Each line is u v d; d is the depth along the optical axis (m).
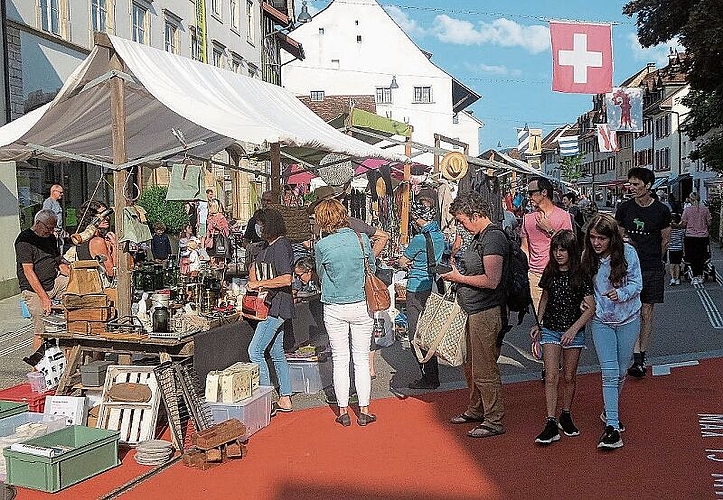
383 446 6.24
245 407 6.50
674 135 65.00
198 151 11.75
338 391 6.88
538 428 6.59
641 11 23.62
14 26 15.80
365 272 6.82
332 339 6.86
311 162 14.49
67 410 6.31
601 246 6.00
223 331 7.08
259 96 9.56
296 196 19.95
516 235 14.56
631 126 19.50
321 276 6.88
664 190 57.66
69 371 6.79
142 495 5.26
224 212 16.27
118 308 7.15
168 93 7.46
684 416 6.73
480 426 6.45
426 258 8.32
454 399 7.68
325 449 6.20
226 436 5.87
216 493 5.29
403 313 11.00
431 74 55.81
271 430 6.79
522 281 6.56
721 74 21.67
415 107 55.97
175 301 7.42
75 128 9.31
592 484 5.28
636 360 8.12
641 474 5.43
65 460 5.42
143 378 6.54
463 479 5.45
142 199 18.64
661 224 7.98
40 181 17.38
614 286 5.98
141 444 5.98
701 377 8.03
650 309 8.05
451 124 56.03
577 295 6.11
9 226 15.65
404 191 14.57
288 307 7.31
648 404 7.15
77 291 6.78
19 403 6.41
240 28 33.81
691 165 57.78
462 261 6.37
